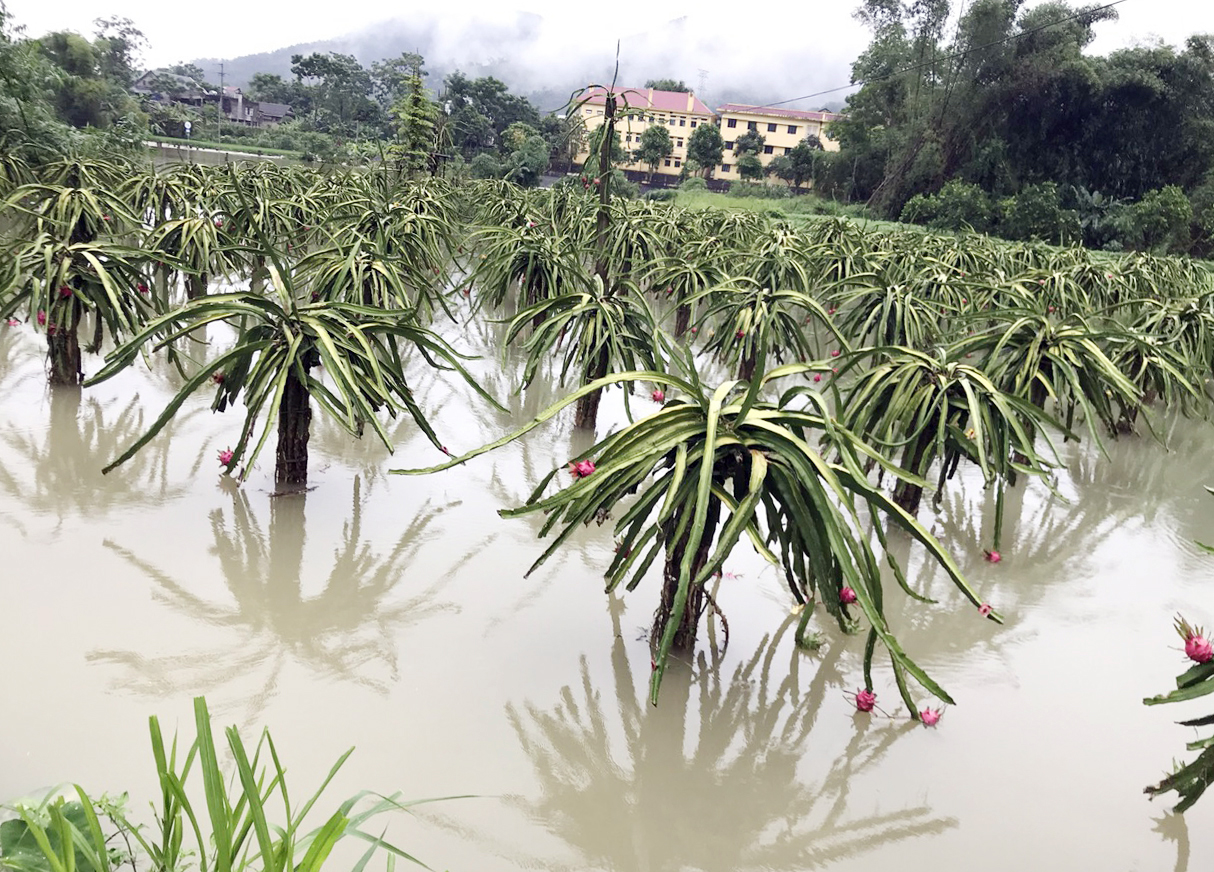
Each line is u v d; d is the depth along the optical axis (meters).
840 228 10.37
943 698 2.19
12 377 4.76
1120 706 2.72
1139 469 5.19
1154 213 20.36
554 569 3.28
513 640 2.78
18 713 2.16
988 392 3.43
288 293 3.43
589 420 4.73
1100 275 8.63
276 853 1.39
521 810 2.05
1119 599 3.49
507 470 4.20
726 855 1.99
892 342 5.61
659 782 2.21
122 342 5.61
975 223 22.45
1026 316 4.24
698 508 2.14
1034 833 2.14
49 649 2.46
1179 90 25.59
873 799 2.22
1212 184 24.44
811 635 2.97
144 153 14.75
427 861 1.86
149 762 2.04
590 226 9.34
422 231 7.75
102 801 1.68
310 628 2.74
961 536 4.00
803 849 2.03
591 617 2.96
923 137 28.20
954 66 27.84
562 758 2.25
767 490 2.51
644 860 1.95
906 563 3.69
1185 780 2.11
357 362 3.55
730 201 28.61
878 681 2.77
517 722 2.37
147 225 8.19
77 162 7.96
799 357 5.40
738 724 2.48
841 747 2.42
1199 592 3.60
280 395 3.19
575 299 4.55
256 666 2.50
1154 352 5.25
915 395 3.57
